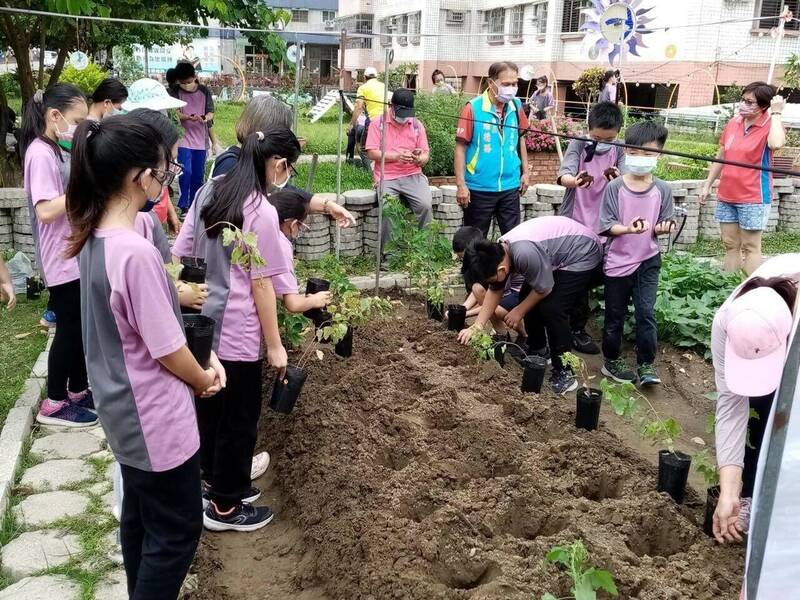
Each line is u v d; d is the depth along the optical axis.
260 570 3.33
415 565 3.05
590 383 5.51
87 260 2.38
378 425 4.32
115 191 2.34
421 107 11.79
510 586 2.88
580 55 22.48
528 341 5.71
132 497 2.61
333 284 5.99
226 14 8.47
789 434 1.75
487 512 3.45
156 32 12.38
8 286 3.92
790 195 10.30
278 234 3.21
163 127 2.65
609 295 5.35
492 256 4.81
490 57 26.94
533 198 8.72
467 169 6.85
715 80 17.09
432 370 5.13
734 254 7.67
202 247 3.54
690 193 9.31
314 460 3.91
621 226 5.06
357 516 3.37
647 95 20.81
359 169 12.09
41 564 3.25
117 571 3.24
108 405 2.42
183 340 2.40
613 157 5.89
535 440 4.45
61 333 4.33
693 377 5.73
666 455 3.74
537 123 11.59
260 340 3.34
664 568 3.11
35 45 11.96
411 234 7.07
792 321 2.53
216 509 3.55
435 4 27.56
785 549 1.62
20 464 4.04
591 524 3.38
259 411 3.45
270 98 3.61
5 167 9.41
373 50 31.88
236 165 3.25
